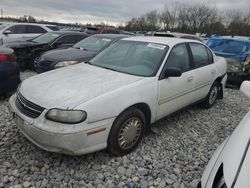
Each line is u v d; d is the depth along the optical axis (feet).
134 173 10.27
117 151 10.89
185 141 13.23
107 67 13.37
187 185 9.82
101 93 10.16
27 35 40.63
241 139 6.51
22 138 12.23
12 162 10.43
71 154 9.55
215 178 5.90
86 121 9.41
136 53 13.75
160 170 10.59
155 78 12.18
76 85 10.82
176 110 14.15
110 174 10.10
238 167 5.56
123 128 10.86
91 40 26.13
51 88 10.59
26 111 10.18
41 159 10.70
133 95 10.94
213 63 17.46
